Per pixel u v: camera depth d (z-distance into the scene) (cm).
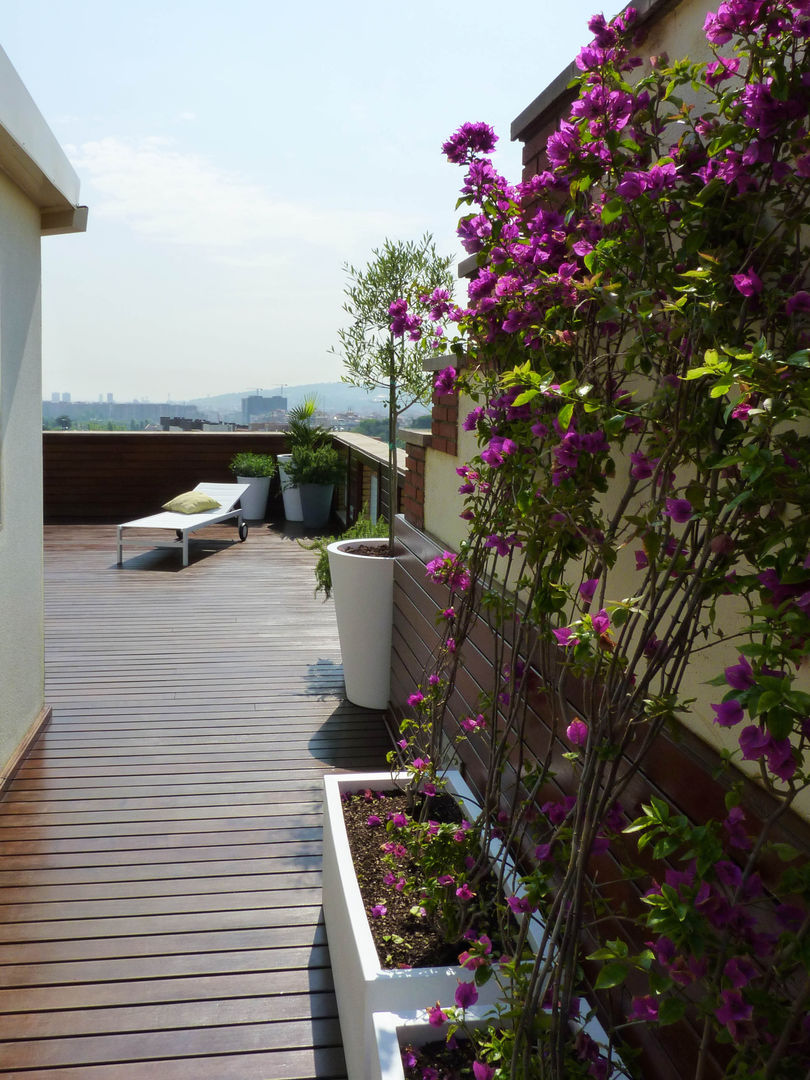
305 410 1159
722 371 101
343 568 460
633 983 171
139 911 285
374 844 254
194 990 248
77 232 443
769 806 134
